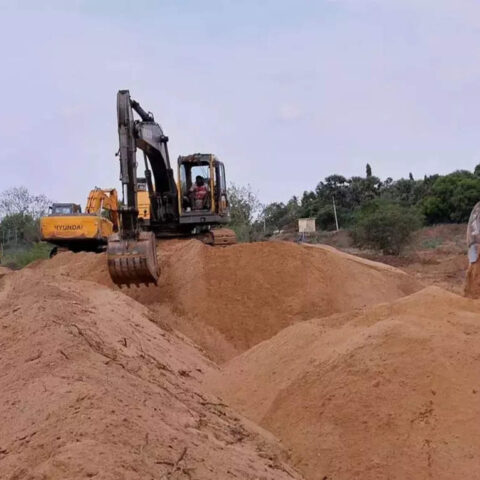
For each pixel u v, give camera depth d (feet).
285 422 27.35
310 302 53.16
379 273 61.67
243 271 55.01
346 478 23.41
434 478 22.02
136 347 34.53
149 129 63.16
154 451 17.76
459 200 169.27
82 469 15.43
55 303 35.58
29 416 19.44
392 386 24.85
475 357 24.77
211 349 50.72
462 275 95.04
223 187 69.05
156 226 67.97
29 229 157.48
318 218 190.70
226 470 19.39
